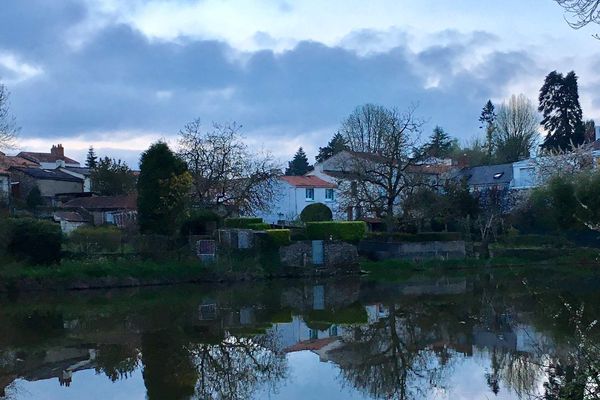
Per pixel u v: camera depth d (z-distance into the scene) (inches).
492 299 1078.4
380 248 1796.3
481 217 1857.8
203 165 1882.4
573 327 748.6
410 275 1577.3
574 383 401.4
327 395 508.4
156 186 1485.0
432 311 964.0
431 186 1867.6
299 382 554.9
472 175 2655.0
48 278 1274.6
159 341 748.6
